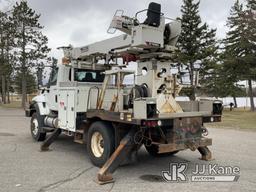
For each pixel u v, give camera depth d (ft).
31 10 97.76
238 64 95.20
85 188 17.13
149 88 22.03
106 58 25.84
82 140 24.20
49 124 29.86
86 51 27.22
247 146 31.04
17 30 97.71
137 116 18.89
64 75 28.09
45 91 31.22
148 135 20.89
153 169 21.65
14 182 17.95
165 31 22.68
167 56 22.56
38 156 25.05
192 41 98.48
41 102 31.55
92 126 22.57
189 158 25.18
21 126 46.14
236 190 17.24
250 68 92.43
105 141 21.16
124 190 16.93
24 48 98.84
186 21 99.30
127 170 21.34
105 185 17.80
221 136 38.73
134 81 23.07
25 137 34.86
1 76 120.06
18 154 25.63
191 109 23.73
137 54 23.21
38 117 31.48
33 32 99.19
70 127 25.07
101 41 25.43
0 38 97.25
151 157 25.54
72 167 21.70
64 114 26.08
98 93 23.43
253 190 17.25
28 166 21.70
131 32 21.84
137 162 23.73
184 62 85.97
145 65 23.00
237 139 36.04
